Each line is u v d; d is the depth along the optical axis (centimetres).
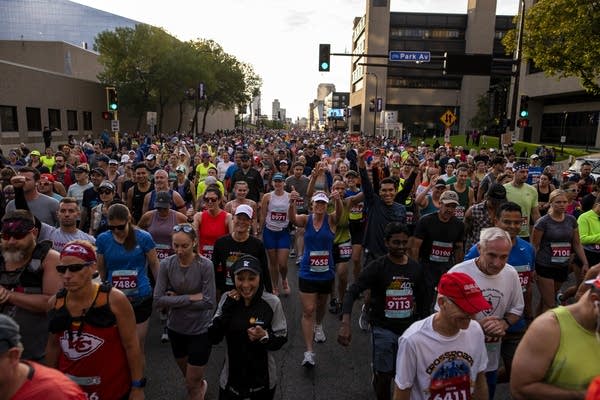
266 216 757
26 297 346
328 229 554
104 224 640
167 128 6750
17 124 3444
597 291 217
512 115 2066
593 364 223
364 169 603
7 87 3300
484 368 299
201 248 612
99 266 461
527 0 4281
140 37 5038
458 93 8044
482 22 7525
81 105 4566
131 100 5125
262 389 353
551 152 2592
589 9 2195
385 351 397
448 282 275
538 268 604
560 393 227
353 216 765
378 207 604
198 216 615
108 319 310
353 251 765
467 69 1853
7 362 197
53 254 359
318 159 1683
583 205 877
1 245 354
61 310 310
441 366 286
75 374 313
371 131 8181
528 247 457
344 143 2980
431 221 545
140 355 331
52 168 1327
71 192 822
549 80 4681
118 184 974
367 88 8088
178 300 418
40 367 213
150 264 478
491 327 345
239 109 7769
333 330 631
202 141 3691
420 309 422
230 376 353
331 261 559
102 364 314
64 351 312
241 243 506
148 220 597
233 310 348
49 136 3141
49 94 3922
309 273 549
